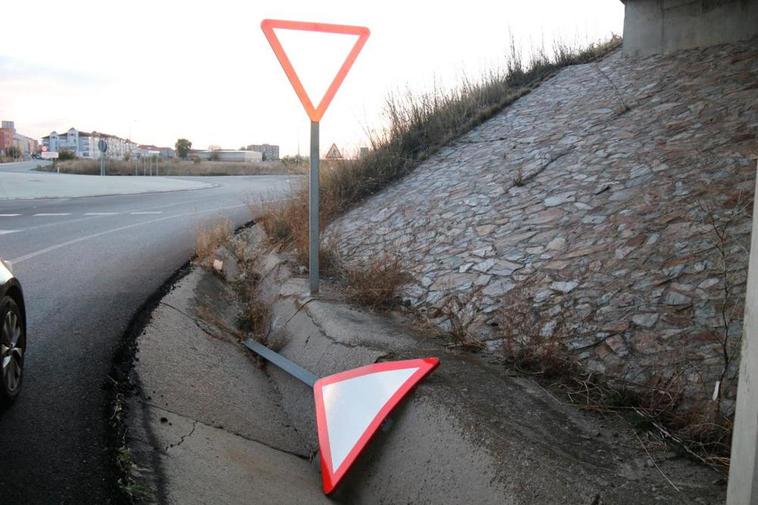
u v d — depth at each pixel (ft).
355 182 33.71
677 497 9.11
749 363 7.02
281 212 32.35
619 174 22.77
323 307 18.83
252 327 21.35
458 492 10.43
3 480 9.86
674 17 36.81
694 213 17.81
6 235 36.35
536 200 23.57
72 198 69.87
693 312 13.97
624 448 10.64
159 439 11.66
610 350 13.84
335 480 11.77
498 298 17.62
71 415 12.12
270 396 16.39
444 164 33.32
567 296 16.40
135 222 43.37
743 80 27.32
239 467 11.79
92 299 20.43
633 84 33.63
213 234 30.22
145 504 9.57
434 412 11.92
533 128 33.50
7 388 12.28
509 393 12.76
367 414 12.48
